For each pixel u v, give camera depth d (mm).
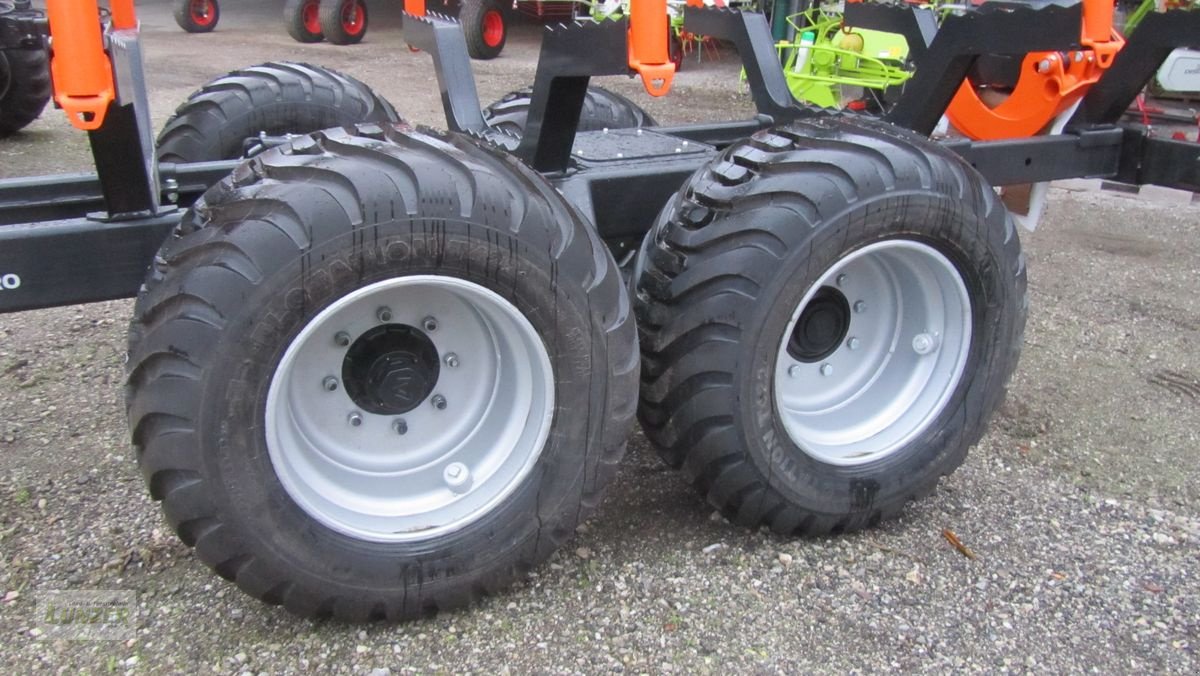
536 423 2227
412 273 1991
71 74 1881
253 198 1944
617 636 2252
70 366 3553
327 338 2141
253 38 13016
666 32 2273
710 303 2311
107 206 2266
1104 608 2432
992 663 2227
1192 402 3609
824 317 2621
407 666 2139
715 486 2486
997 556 2621
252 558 2045
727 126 3576
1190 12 3371
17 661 2113
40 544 2518
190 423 1911
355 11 12672
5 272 2184
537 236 2066
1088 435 3336
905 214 2391
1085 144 3600
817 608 2377
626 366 2232
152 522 2621
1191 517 2863
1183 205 6180
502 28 12078
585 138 3244
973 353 2668
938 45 3287
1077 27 2969
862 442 2652
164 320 1909
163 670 2102
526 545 2273
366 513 2203
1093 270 4992
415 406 2271
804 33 7441
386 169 1995
